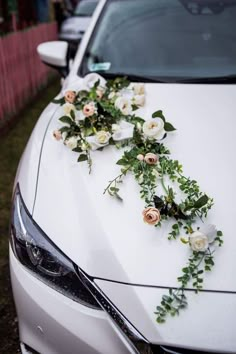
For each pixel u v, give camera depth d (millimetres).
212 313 1270
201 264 1354
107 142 1765
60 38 9133
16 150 4477
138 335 1292
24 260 1548
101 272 1389
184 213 1466
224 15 2670
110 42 2652
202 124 1892
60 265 1450
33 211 1600
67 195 1602
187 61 2471
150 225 1454
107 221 1485
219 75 2369
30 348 1618
